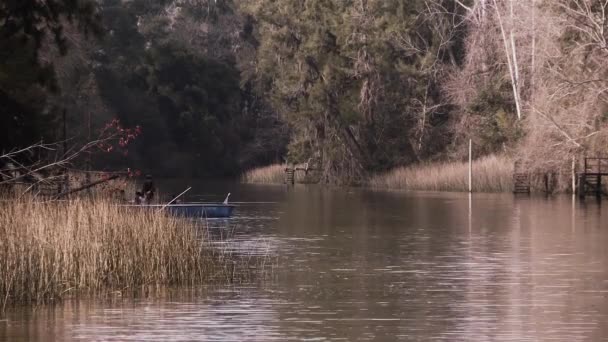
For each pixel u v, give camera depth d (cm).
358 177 12331
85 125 10588
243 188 11444
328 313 2875
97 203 3872
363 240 4872
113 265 3375
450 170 10344
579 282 3444
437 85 12269
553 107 8269
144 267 3425
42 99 5450
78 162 6800
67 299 3112
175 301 3072
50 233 3312
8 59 5016
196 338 2552
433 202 8031
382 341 2511
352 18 12219
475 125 11269
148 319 2792
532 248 4478
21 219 3431
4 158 4988
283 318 2800
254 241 4812
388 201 8275
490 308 2950
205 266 3703
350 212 6919
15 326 2703
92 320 2780
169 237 3550
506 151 10294
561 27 8431
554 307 2959
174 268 3497
